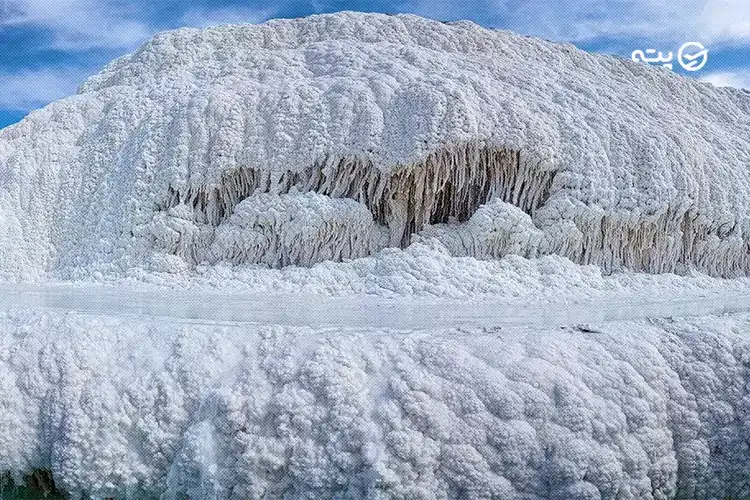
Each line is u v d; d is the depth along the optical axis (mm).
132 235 6797
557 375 3785
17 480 3885
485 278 6059
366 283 6066
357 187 6773
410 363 3834
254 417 3633
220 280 6316
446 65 7727
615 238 6977
